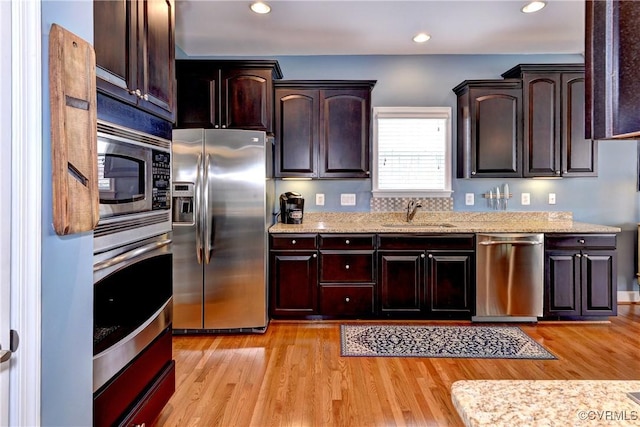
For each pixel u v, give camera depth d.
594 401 0.77
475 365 2.63
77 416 1.18
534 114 3.66
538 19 3.21
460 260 3.45
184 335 3.25
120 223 1.44
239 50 3.89
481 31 3.44
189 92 3.60
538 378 2.44
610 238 3.42
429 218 4.02
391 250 3.47
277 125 3.70
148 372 1.72
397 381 2.41
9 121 0.90
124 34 1.45
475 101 3.70
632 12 0.52
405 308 3.48
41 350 0.99
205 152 3.19
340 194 4.06
